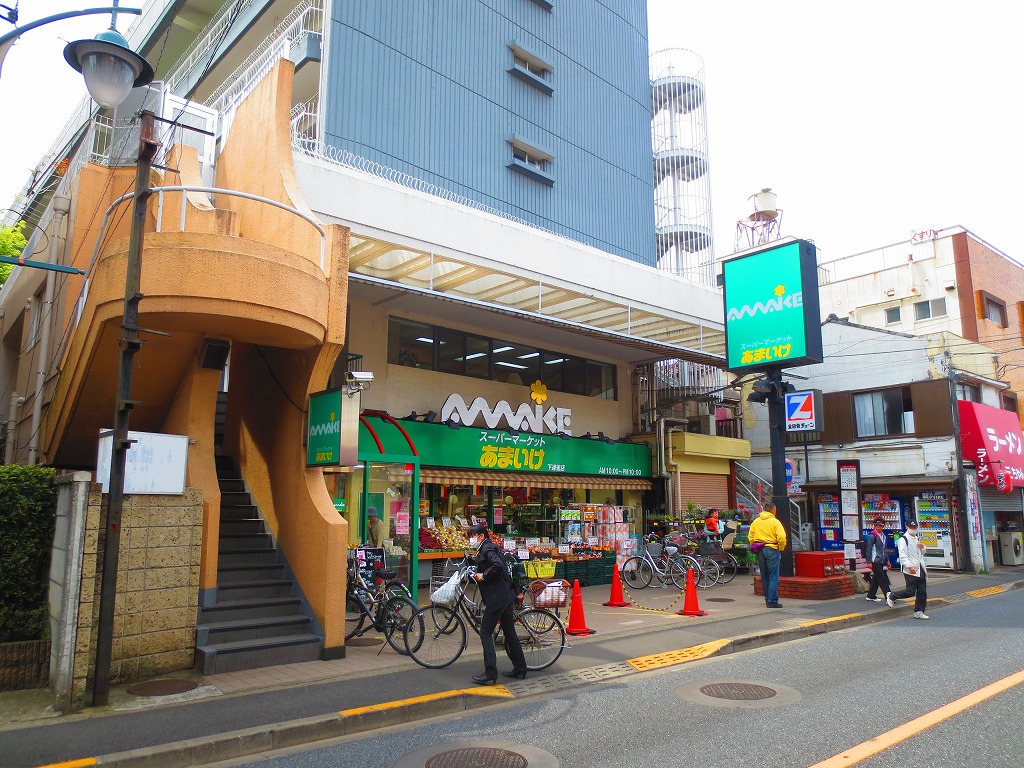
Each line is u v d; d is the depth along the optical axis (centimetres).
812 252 1523
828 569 1484
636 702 696
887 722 606
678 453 2044
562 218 2427
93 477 754
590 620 1162
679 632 1038
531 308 1644
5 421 1591
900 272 2912
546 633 852
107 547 672
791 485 2353
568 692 748
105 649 661
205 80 2255
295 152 1252
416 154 1998
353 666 826
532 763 530
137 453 782
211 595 862
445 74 2136
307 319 856
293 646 839
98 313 826
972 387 2289
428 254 1297
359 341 1499
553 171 2431
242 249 801
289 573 955
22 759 523
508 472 1681
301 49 1853
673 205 3178
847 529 2250
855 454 2272
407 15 2059
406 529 1221
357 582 1006
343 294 933
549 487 1738
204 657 778
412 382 1586
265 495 1053
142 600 768
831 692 715
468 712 686
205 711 641
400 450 1443
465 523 1584
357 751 572
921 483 2088
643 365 2177
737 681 773
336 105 1831
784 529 1380
